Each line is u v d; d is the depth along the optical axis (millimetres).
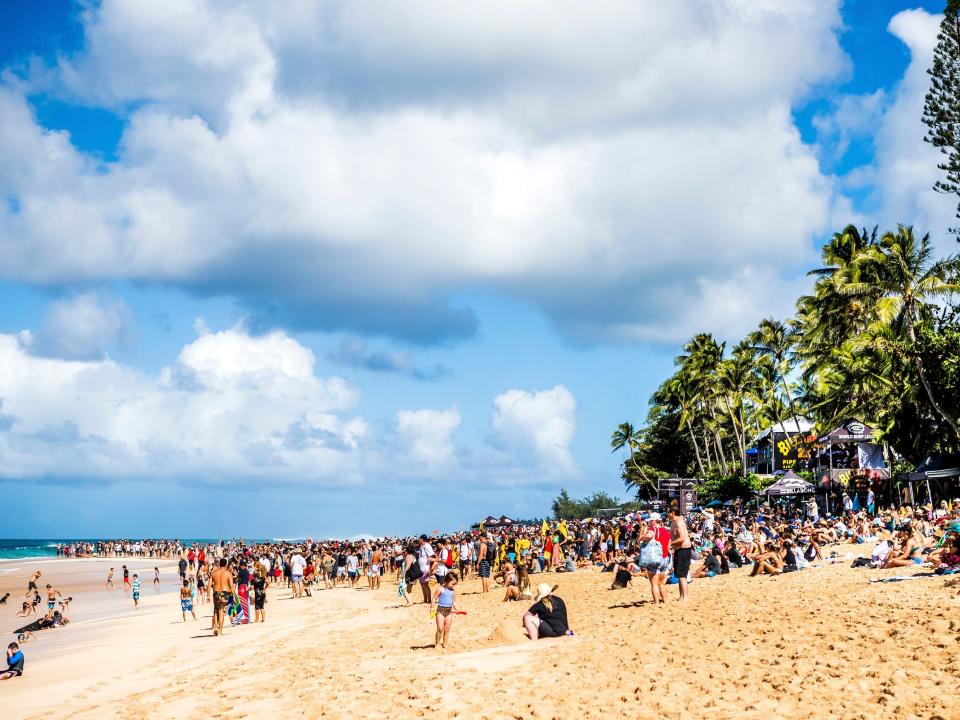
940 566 18438
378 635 21453
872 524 33781
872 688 10031
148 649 24062
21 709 15859
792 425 72625
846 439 52438
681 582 19422
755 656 12328
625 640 14938
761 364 79938
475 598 30812
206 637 25922
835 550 29188
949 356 45375
